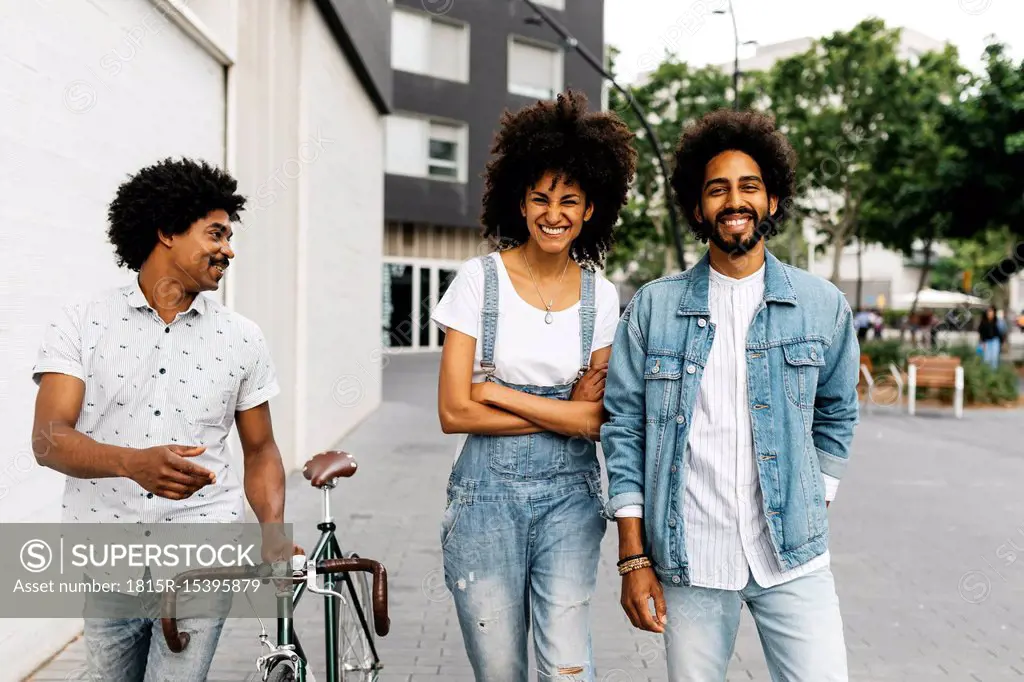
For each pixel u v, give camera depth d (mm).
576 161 2268
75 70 3770
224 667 3564
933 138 20797
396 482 7504
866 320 26469
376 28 11539
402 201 24984
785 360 2070
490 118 26172
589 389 2354
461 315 2334
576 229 2334
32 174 3402
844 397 2133
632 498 2160
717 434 2086
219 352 2092
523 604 2361
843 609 4410
